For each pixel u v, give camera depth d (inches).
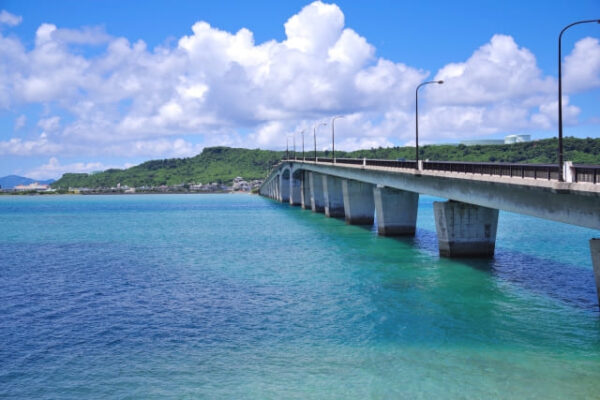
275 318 1122.0
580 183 1009.5
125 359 893.2
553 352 900.6
